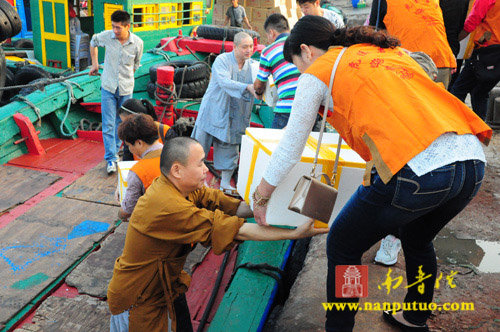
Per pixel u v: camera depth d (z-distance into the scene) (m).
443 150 1.98
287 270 4.12
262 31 12.70
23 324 3.57
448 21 4.62
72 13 11.40
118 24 5.82
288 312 3.15
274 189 2.28
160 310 2.60
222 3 12.53
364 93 2.04
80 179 5.83
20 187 5.61
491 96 6.13
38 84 6.80
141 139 3.15
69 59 11.50
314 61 2.26
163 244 2.42
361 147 2.14
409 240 2.52
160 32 10.32
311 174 2.29
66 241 4.57
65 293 3.92
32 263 4.22
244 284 3.73
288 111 4.53
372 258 3.50
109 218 4.99
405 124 1.98
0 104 9.06
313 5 4.42
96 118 7.73
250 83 5.30
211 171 6.14
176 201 2.34
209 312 3.69
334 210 2.55
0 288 3.89
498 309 2.96
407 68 2.08
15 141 6.38
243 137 2.80
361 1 17.84
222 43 8.45
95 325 3.54
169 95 6.63
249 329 3.27
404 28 4.00
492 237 3.78
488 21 4.88
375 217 2.14
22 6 14.41
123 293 2.49
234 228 2.38
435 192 2.00
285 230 2.42
